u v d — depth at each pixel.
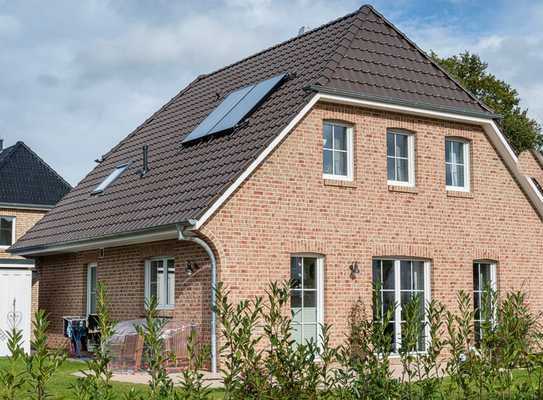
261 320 17.67
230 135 20.03
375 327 9.01
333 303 19.02
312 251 18.83
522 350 9.48
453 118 21.27
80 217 23.05
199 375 7.95
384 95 20.05
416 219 20.61
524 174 22.55
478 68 49.47
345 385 8.80
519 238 22.48
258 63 24.50
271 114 19.42
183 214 17.67
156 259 20.20
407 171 20.92
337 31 22.09
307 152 19.00
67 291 24.30
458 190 21.58
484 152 22.12
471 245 21.53
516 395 9.57
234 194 17.83
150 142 24.72
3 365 17.20
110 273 21.86
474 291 21.72
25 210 41.75
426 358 9.34
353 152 19.84
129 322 18.75
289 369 8.25
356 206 19.64
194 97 25.98
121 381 15.59
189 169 19.98
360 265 19.53
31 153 44.78
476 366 9.38
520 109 49.44
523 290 22.38
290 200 18.62
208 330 17.78
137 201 20.56
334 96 19.14
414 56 21.97
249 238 17.95
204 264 18.12
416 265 20.73
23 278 23.17
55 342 24.67
